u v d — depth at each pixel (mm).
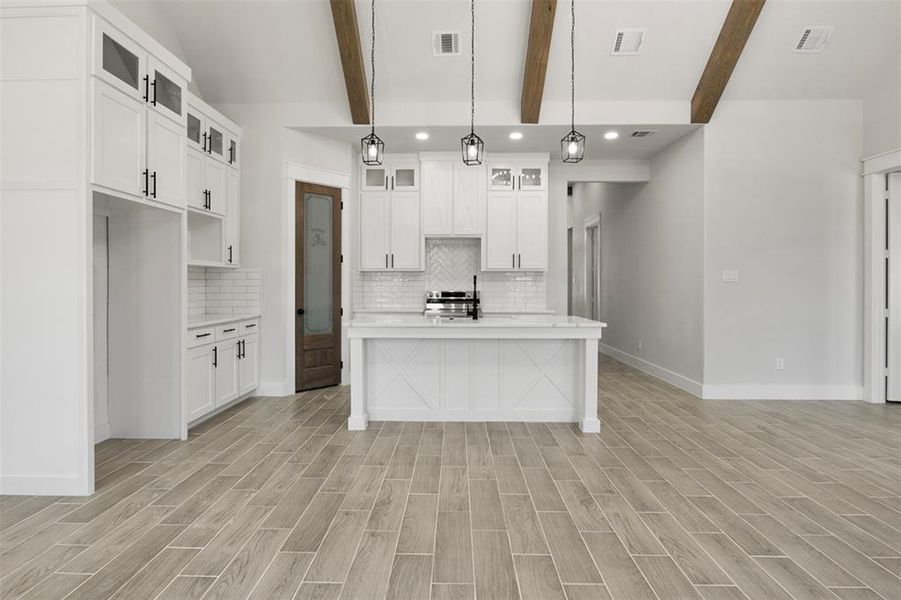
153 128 3438
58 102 2822
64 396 2834
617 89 5156
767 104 5266
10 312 2844
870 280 5164
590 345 4113
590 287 9562
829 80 5070
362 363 4180
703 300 5312
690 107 5273
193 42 4812
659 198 6383
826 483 3059
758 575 2068
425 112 5293
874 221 5137
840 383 5312
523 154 6441
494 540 2346
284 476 3127
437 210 6434
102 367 3830
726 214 5289
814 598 1920
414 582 2008
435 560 2170
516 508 2688
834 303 5293
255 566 2115
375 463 3361
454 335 4133
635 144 6039
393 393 4430
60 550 2240
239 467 3279
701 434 4059
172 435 3865
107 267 3854
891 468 3312
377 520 2541
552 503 2752
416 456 3502
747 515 2621
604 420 4469
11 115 2838
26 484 2848
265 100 5305
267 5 4520
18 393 2850
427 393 4418
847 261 5289
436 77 5047
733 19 4438
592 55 4832
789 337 5293
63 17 2824
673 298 6004
